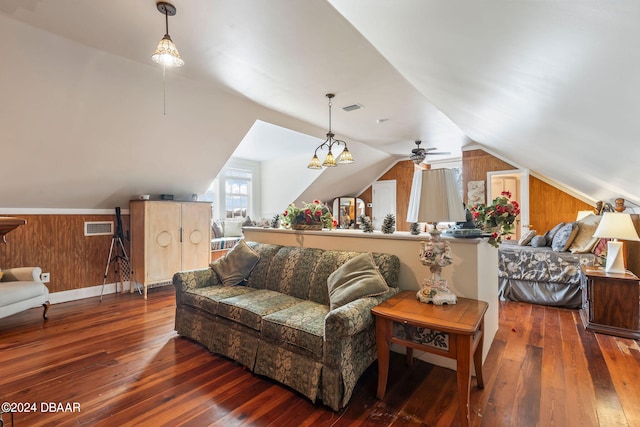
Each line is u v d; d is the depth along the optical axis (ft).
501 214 7.97
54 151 10.57
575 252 12.68
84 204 13.76
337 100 11.48
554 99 4.45
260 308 7.64
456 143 19.40
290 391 6.61
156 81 9.84
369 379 7.08
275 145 18.58
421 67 6.63
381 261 8.05
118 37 7.39
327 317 5.88
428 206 6.43
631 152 5.24
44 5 6.24
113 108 10.11
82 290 13.89
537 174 18.78
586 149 6.55
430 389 6.68
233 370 7.48
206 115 12.08
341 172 22.74
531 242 15.61
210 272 10.13
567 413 5.84
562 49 2.95
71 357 8.08
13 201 11.84
